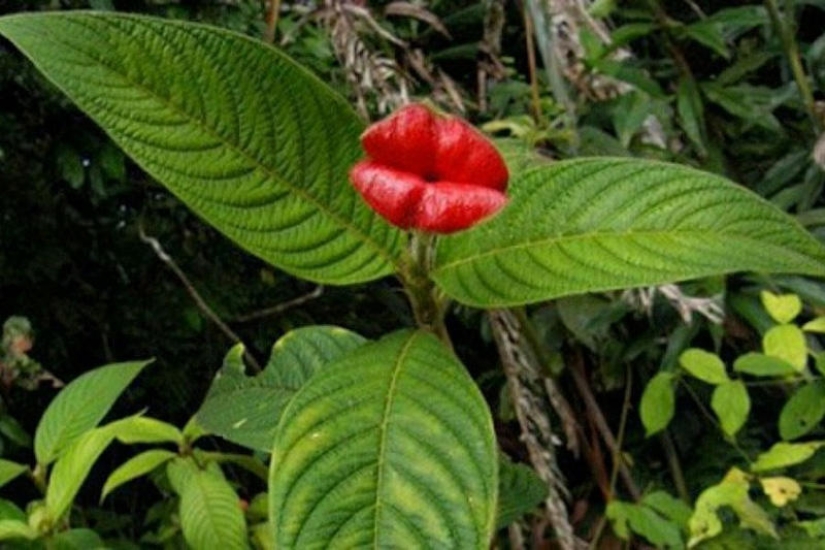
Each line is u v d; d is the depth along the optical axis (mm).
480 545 862
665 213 907
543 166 928
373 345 922
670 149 1966
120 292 1983
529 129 1798
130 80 893
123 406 1990
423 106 885
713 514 1455
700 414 1910
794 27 1779
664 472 1942
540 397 1861
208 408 1072
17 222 1867
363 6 1789
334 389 898
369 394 898
